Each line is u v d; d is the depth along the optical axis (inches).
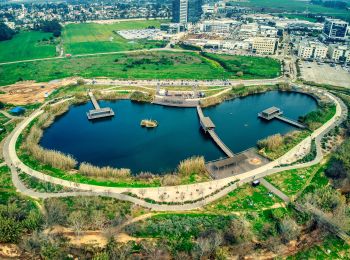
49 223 6894.7
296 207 7534.5
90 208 7460.6
